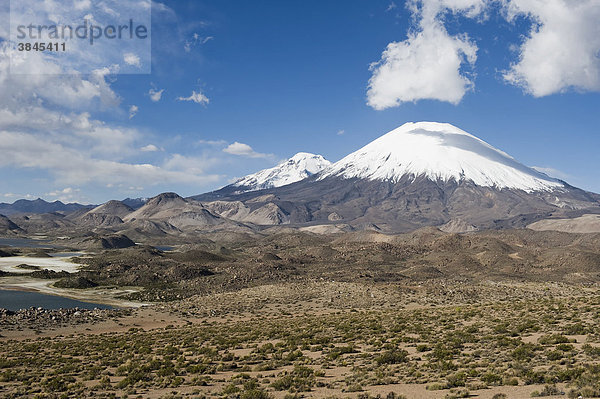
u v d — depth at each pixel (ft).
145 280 542.57
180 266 599.98
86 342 217.97
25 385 127.24
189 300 404.36
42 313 316.40
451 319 228.43
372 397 95.61
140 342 208.64
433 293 391.24
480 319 224.12
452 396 91.40
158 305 383.24
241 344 194.90
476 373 111.96
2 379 133.69
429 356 143.95
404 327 214.48
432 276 583.58
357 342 183.93
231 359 158.71
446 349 150.71
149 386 121.60
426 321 230.68
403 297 377.50
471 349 150.41
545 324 190.39
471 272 636.89
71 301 413.59
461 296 375.86
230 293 429.79
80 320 300.81
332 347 172.96
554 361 118.32
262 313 331.98
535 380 99.91
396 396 94.58
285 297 397.39
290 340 191.42
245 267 631.56
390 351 149.79
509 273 594.65
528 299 343.26
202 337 217.56
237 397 102.78
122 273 586.45
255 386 113.39
